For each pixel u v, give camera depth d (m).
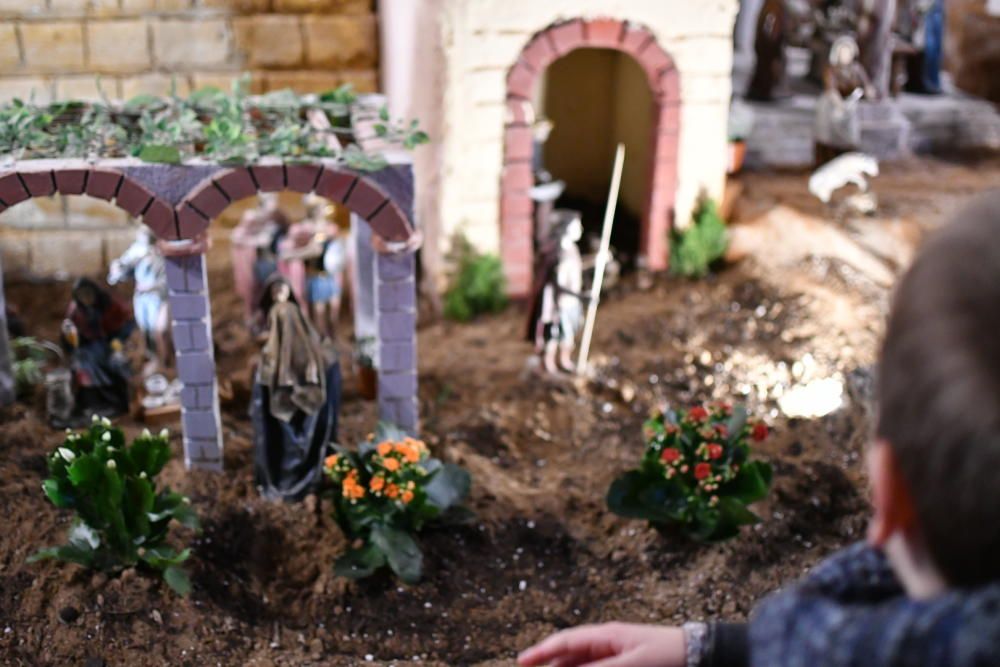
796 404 10.53
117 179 8.17
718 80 12.59
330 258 11.27
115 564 7.39
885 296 11.80
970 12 16.75
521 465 9.76
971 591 1.02
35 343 10.94
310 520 8.36
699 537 8.17
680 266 12.79
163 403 9.74
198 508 8.37
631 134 14.20
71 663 6.91
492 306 12.55
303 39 13.12
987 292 1.00
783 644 1.15
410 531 8.26
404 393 9.09
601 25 12.11
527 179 12.42
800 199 13.20
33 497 8.27
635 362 11.21
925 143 15.22
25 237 13.20
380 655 7.43
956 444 0.98
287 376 8.30
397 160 8.53
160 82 13.02
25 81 12.81
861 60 14.75
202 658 7.08
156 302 9.98
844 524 8.57
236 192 8.33
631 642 1.87
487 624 7.76
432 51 11.88
